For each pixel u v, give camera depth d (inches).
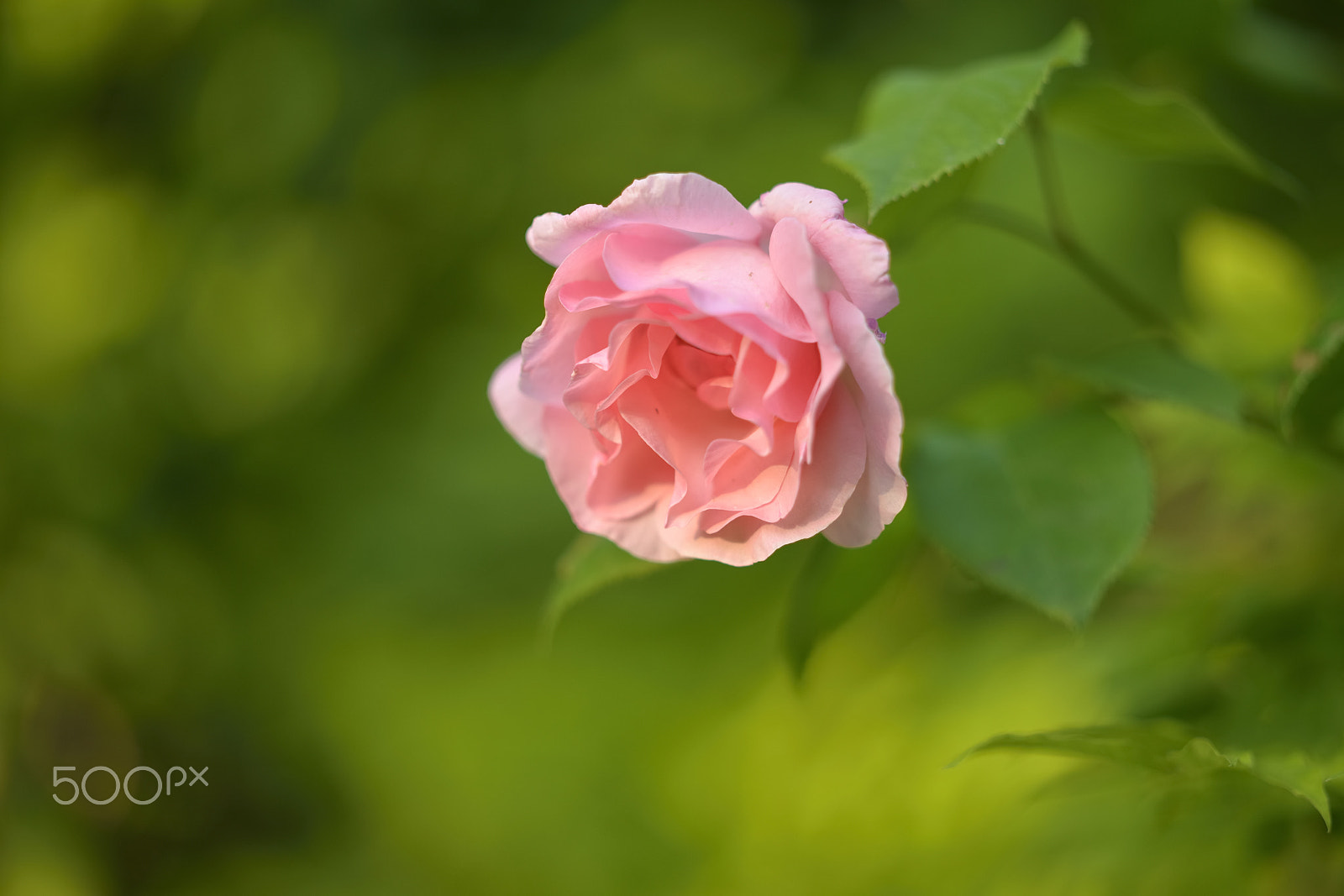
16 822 57.8
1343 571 26.0
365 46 57.8
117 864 59.7
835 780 29.4
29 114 59.2
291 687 57.9
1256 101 28.0
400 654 55.4
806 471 22.7
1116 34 27.8
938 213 25.4
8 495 58.9
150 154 61.0
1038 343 43.7
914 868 27.8
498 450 54.3
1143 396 24.1
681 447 23.1
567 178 57.1
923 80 24.8
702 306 22.2
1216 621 25.8
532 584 53.3
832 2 54.4
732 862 32.8
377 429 58.8
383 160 59.3
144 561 60.2
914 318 46.3
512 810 48.6
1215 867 25.1
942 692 29.0
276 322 62.3
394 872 54.6
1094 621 27.7
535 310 56.9
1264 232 27.7
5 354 60.1
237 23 58.0
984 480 23.9
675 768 41.3
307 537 58.3
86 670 60.7
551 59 57.9
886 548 24.2
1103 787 25.2
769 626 44.6
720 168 52.6
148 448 60.1
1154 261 39.3
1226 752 24.1
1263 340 27.3
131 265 61.3
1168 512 29.7
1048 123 25.3
